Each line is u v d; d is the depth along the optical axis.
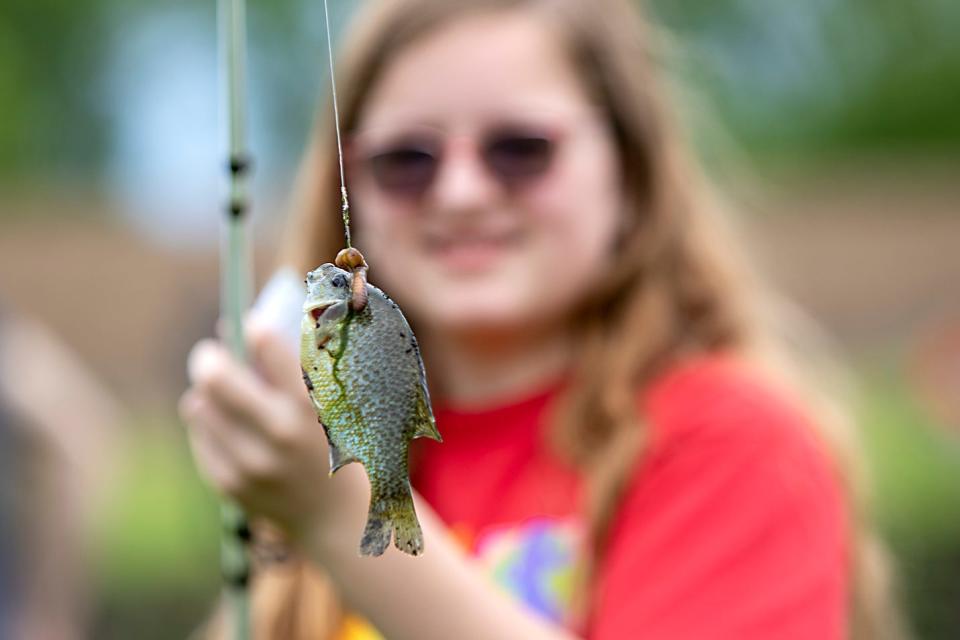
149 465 13.57
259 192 20.48
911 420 15.69
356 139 4.02
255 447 3.02
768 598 3.28
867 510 4.71
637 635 3.31
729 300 4.47
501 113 3.90
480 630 2.91
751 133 34.91
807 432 3.63
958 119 38.84
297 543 3.09
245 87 3.33
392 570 2.94
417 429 2.52
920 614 8.98
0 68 35.78
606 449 3.69
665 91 4.60
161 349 15.40
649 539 3.48
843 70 38.22
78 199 22.61
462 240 3.90
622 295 4.17
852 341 22.22
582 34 4.12
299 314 3.19
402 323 2.53
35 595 4.77
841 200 23.30
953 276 22.47
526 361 4.08
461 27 3.95
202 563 10.71
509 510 3.88
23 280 20.47
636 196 4.29
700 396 3.68
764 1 35.41
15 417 4.80
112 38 36.00
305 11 27.72
